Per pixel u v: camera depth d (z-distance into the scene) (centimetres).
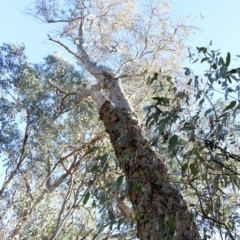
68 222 671
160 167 314
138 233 278
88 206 625
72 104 733
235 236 238
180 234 254
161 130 216
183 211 271
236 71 203
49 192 679
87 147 636
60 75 782
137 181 300
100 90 548
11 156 739
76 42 740
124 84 709
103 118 430
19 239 622
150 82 256
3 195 678
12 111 771
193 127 221
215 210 249
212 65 215
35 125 746
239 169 285
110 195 240
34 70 788
